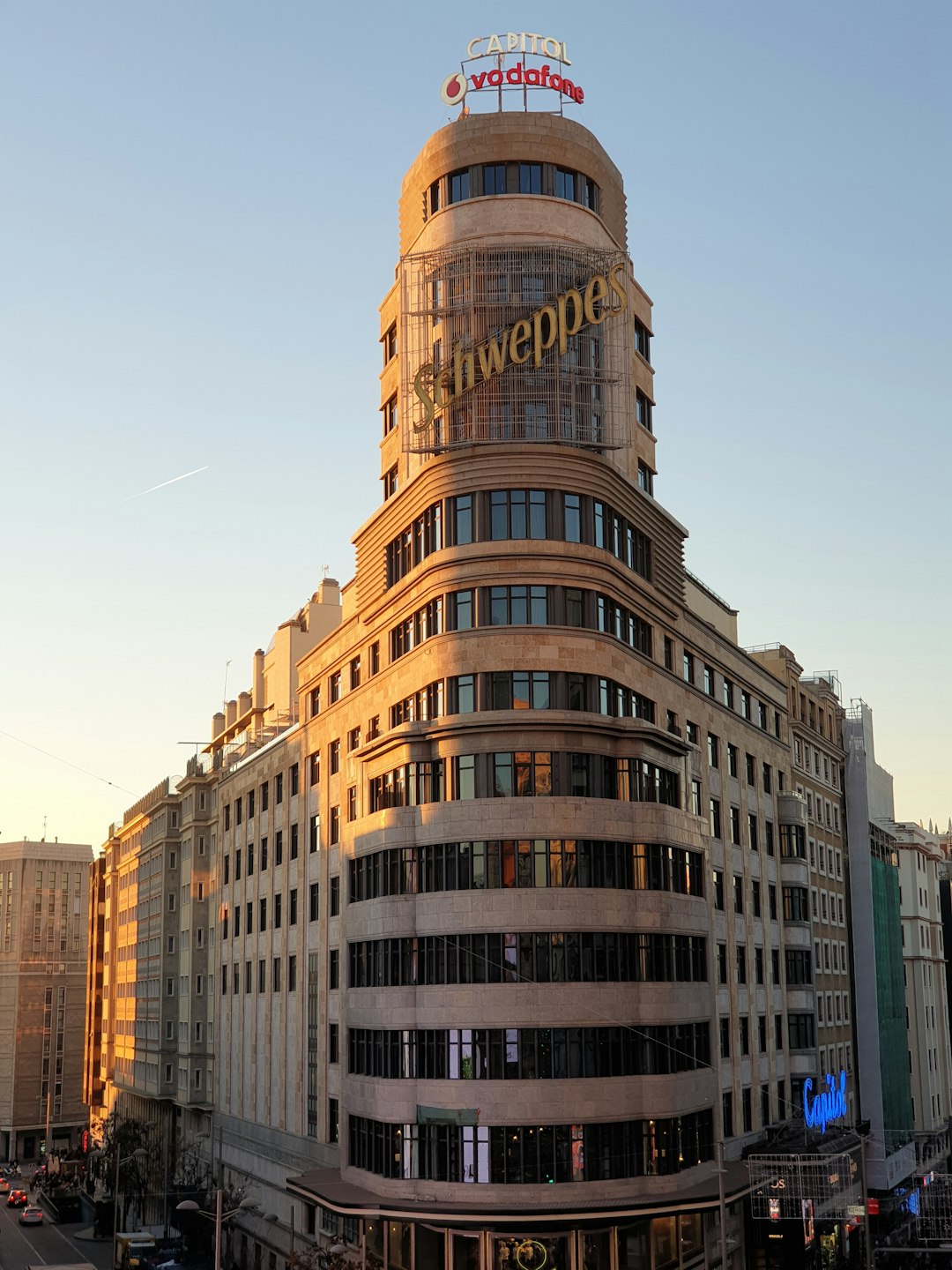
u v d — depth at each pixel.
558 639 58.66
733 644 80.69
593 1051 55.84
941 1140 126.50
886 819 138.25
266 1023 87.38
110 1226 115.62
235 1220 90.06
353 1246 64.50
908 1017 127.38
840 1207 71.94
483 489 60.00
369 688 70.19
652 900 59.47
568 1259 54.84
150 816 134.38
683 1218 61.31
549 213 64.19
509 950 56.00
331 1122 72.62
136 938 139.62
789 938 85.31
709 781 73.62
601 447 61.91
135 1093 132.88
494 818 57.06
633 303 71.38
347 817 72.81
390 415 72.25
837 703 105.62
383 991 60.72
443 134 66.12
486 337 62.56
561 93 69.06
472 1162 54.91
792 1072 83.31
